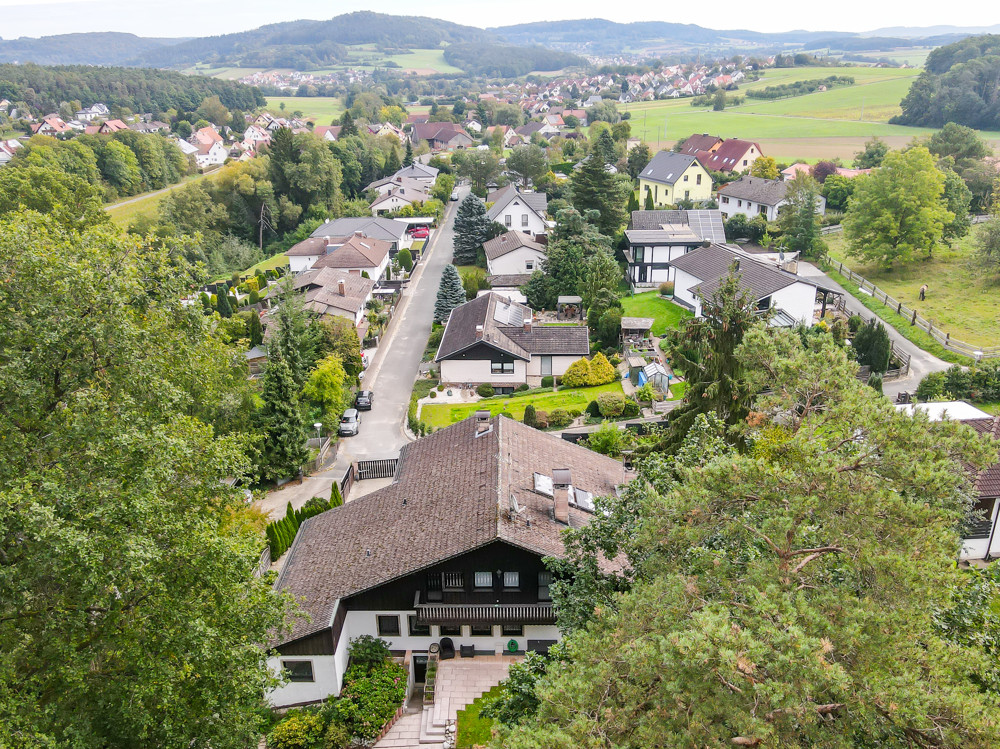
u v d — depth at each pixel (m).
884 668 14.11
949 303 70.62
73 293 22.05
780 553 16.66
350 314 72.69
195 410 34.25
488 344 59.97
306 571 32.19
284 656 28.69
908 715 13.02
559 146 174.62
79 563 17.30
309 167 130.12
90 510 18.67
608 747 13.89
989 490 33.78
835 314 66.25
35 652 19.02
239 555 21.53
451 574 29.95
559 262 77.00
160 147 165.88
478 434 37.72
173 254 30.25
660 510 18.66
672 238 84.38
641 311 75.31
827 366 19.55
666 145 179.62
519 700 20.11
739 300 31.53
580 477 35.78
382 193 143.00
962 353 59.09
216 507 25.23
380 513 34.44
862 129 176.88
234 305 79.31
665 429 41.75
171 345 28.09
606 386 59.25
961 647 15.79
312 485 47.22
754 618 14.27
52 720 18.06
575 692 14.81
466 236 99.38
